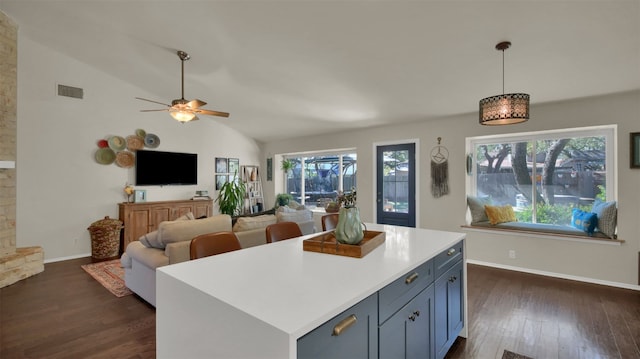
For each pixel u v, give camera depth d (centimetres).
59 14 365
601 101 363
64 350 229
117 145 536
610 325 266
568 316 283
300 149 693
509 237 424
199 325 124
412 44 290
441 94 392
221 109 564
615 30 239
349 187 646
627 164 348
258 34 311
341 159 658
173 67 439
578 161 406
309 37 303
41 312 292
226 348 111
